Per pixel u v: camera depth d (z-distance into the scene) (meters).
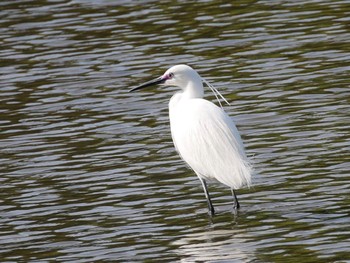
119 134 17.53
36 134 17.81
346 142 15.97
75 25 24.34
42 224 13.80
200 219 13.62
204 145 14.07
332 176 14.63
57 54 22.48
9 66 21.97
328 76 19.56
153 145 16.83
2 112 19.22
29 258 12.63
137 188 14.95
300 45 21.67
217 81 19.98
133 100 19.34
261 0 25.36
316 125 16.97
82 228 13.55
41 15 25.27
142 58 21.78
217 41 22.47
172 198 14.50
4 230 13.67
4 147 17.23
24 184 15.42
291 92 18.88
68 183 15.33
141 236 13.11
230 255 12.16
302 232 12.71
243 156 14.02
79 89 20.22
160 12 24.94
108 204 14.38
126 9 25.41
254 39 22.36
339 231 12.60
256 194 14.38
